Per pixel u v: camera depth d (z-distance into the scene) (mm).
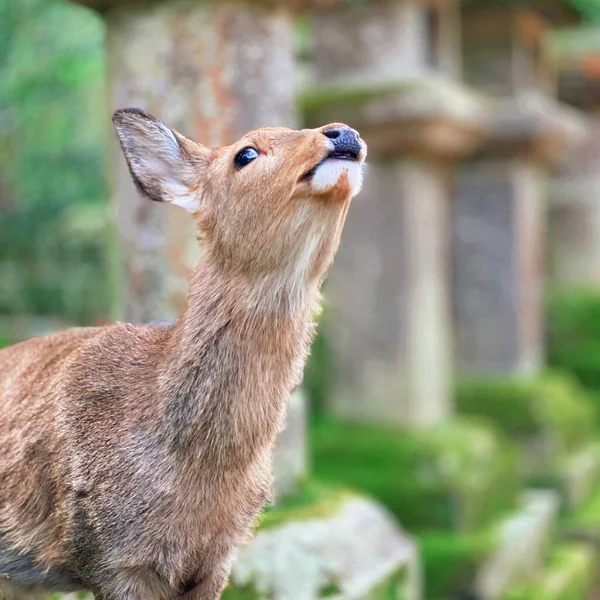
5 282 16891
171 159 4680
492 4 12188
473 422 11492
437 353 10859
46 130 16250
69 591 4750
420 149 10125
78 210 16188
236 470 4230
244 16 7207
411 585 7238
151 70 7113
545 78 13703
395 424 10406
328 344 10625
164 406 4207
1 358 4910
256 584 6121
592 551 11992
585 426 13891
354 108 9836
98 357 4484
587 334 16406
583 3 12484
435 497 9641
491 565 9352
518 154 12594
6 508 4473
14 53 15094
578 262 17031
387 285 10383
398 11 10172
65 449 4309
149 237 7078
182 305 7027
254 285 4176
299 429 7484
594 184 16953
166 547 4211
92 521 4215
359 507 7344
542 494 12094
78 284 16406
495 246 12859
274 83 7438
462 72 12680
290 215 4082
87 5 7305
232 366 4184
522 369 12961
